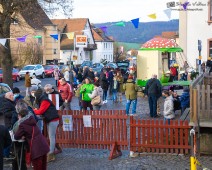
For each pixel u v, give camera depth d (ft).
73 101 84.64
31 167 35.14
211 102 38.60
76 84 94.48
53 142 36.99
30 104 38.04
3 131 26.78
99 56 333.21
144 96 90.74
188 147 37.45
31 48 196.44
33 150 29.84
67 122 40.14
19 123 30.12
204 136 37.65
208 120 37.19
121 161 36.63
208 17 114.01
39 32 208.03
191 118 37.11
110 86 90.22
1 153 26.40
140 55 92.94
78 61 277.85
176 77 98.48
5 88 64.54
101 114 39.42
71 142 40.37
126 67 149.18
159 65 91.76
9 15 98.48
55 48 243.40
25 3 96.48
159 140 37.99
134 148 38.34
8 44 99.55
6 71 101.04
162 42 94.38
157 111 62.13
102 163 36.11
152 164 35.27
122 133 38.91
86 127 39.91
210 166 33.99
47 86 44.55
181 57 114.11
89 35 294.46
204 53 115.14
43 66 177.06
